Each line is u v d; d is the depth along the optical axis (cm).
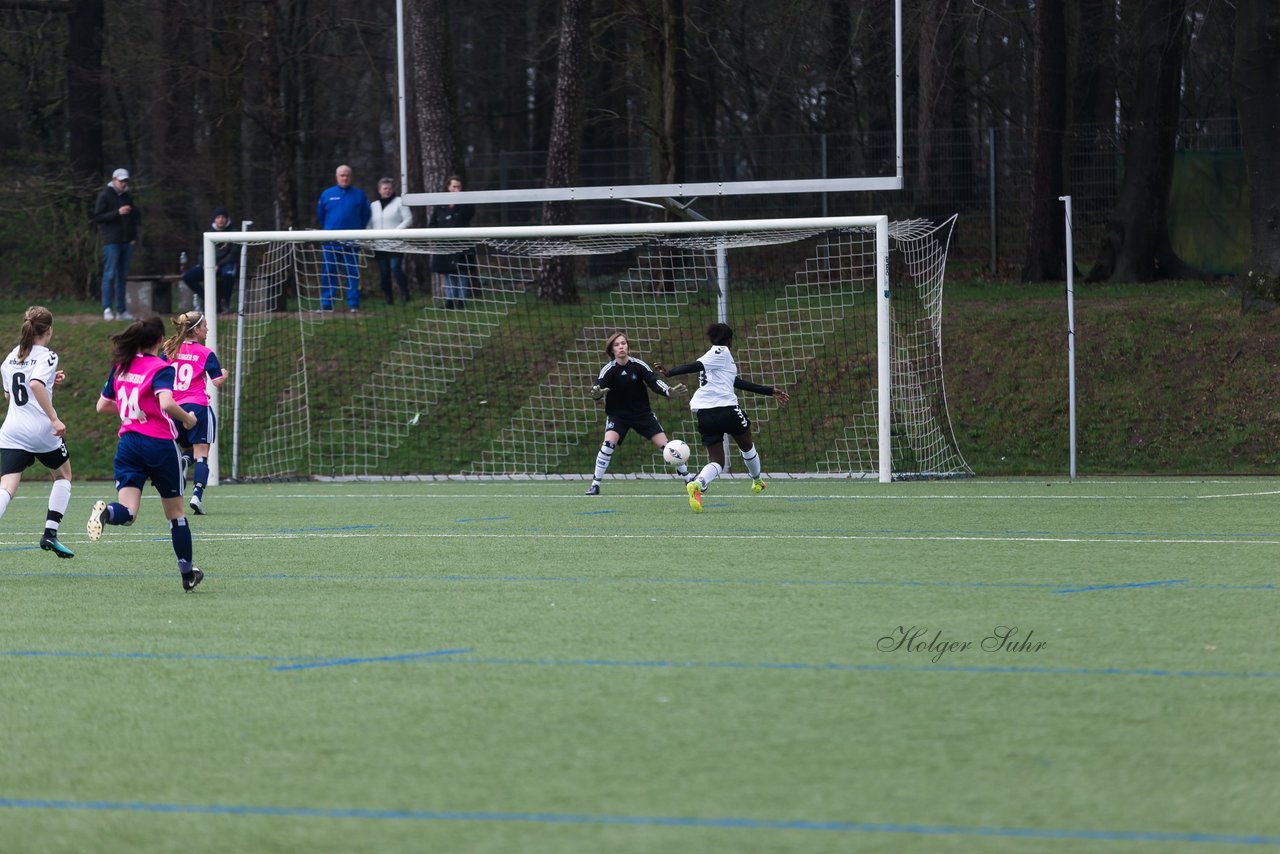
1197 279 10244
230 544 4644
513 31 15062
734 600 3309
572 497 6569
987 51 13450
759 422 8481
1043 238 10556
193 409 5784
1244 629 2845
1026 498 6131
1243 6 8744
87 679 2509
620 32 13275
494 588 3562
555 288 9588
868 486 6988
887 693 2302
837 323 9106
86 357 9519
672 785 1805
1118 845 1565
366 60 14938
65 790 1838
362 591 3538
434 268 9156
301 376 9062
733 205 11200
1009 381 8575
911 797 1738
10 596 3512
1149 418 8150
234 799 1784
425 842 1606
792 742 2002
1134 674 2425
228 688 2422
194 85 13638
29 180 12344
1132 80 11656
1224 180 10606
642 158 11212
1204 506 5641
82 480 8400
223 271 9400
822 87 13725
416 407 8844
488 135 15612
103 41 13038
